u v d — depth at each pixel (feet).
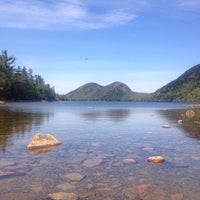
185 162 34.53
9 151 40.78
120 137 56.44
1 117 114.32
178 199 22.45
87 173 29.53
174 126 81.05
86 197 22.82
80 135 59.16
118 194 23.53
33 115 131.75
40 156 37.47
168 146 45.85
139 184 26.05
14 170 30.32
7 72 477.77
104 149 42.88
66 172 29.81
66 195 23.12
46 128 72.79
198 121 101.14
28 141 50.06
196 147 44.96
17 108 219.00
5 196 22.82
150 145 46.75
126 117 125.18
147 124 87.40
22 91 477.36
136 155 38.58
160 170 30.78
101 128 74.02
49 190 24.29
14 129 69.51
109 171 30.35
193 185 25.77
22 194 23.30
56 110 201.05
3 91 428.56
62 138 54.54
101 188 24.93
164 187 25.22
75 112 172.86
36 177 27.91
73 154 38.93
